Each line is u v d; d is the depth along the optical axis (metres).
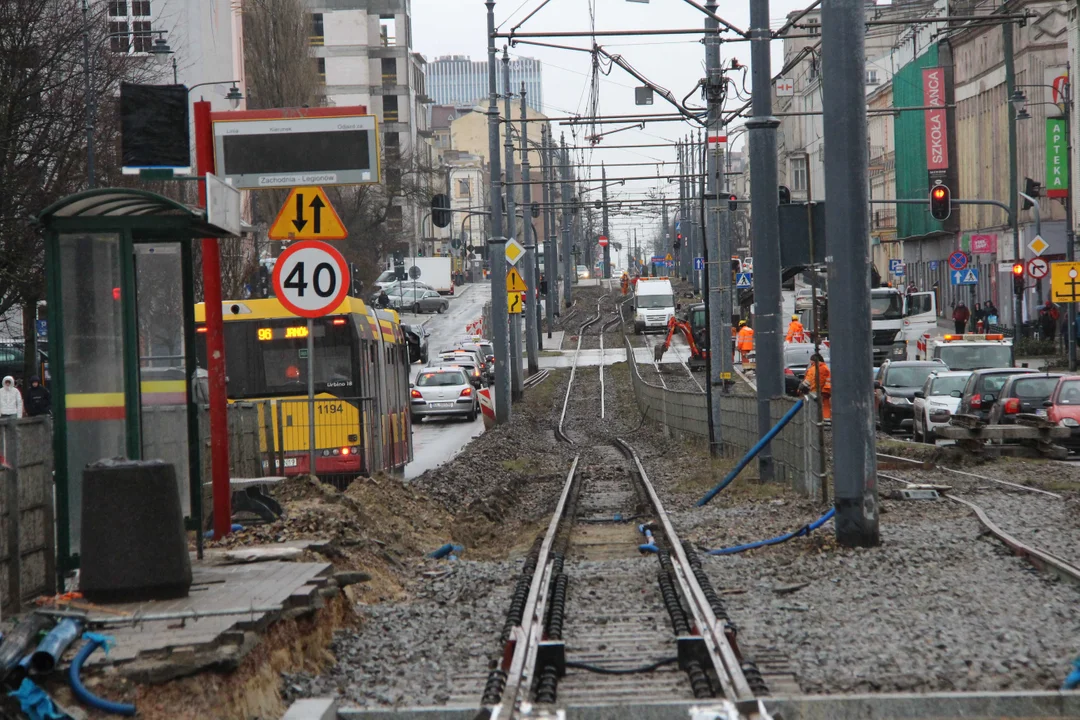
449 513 71.69
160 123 42.09
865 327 49.28
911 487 67.81
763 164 76.69
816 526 52.56
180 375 38.72
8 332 154.88
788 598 39.72
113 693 24.58
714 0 91.25
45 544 32.81
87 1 126.88
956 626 33.97
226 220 37.81
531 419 164.00
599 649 33.03
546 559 46.75
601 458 114.88
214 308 43.12
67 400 35.16
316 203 51.41
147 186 132.75
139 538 30.77
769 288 77.38
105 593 30.52
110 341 35.47
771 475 76.62
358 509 55.59
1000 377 106.12
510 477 96.44
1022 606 36.34
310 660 31.20
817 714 25.70
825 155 50.06
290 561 38.78
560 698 27.75
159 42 160.75
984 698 25.88
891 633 33.28
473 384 182.88
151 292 39.00
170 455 38.50
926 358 183.62
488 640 34.19
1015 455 90.31
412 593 44.72
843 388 49.28
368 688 29.16
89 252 35.56
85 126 119.38
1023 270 178.88
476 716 25.03
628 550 55.12
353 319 81.06
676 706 25.89
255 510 50.12
